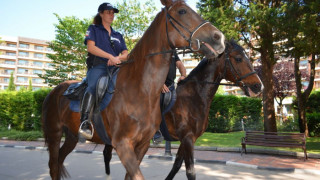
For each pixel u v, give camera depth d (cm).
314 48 932
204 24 237
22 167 687
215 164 752
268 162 746
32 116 1675
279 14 929
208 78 404
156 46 254
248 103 1872
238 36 1061
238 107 1823
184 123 390
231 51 413
